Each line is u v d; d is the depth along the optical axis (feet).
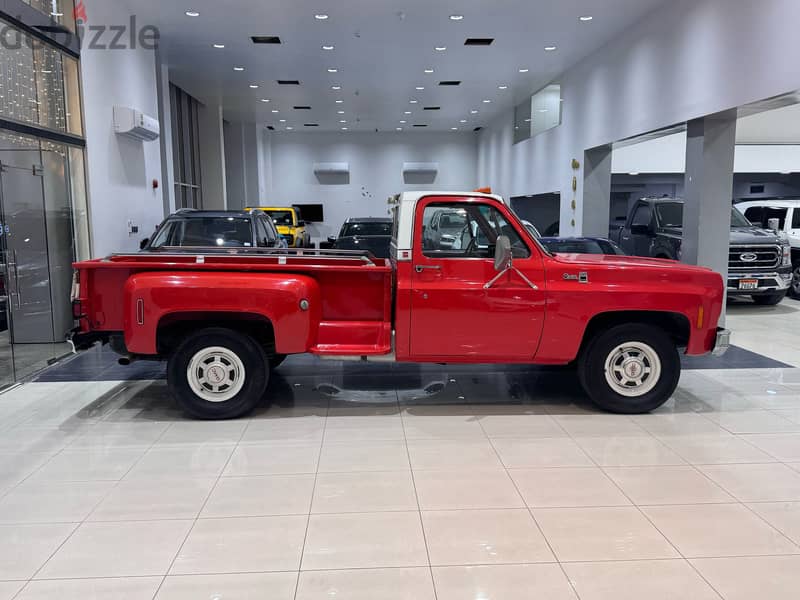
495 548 9.70
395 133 82.58
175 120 49.93
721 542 9.87
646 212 35.70
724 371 20.63
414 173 83.20
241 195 72.38
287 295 14.60
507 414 16.20
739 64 23.02
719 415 16.11
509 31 33.58
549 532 10.18
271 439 14.38
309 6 29.25
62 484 12.03
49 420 15.76
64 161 22.86
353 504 11.17
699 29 25.80
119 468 12.78
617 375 15.98
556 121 46.85
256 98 55.16
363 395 17.92
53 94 22.15
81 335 15.21
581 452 13.60
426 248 15.23
